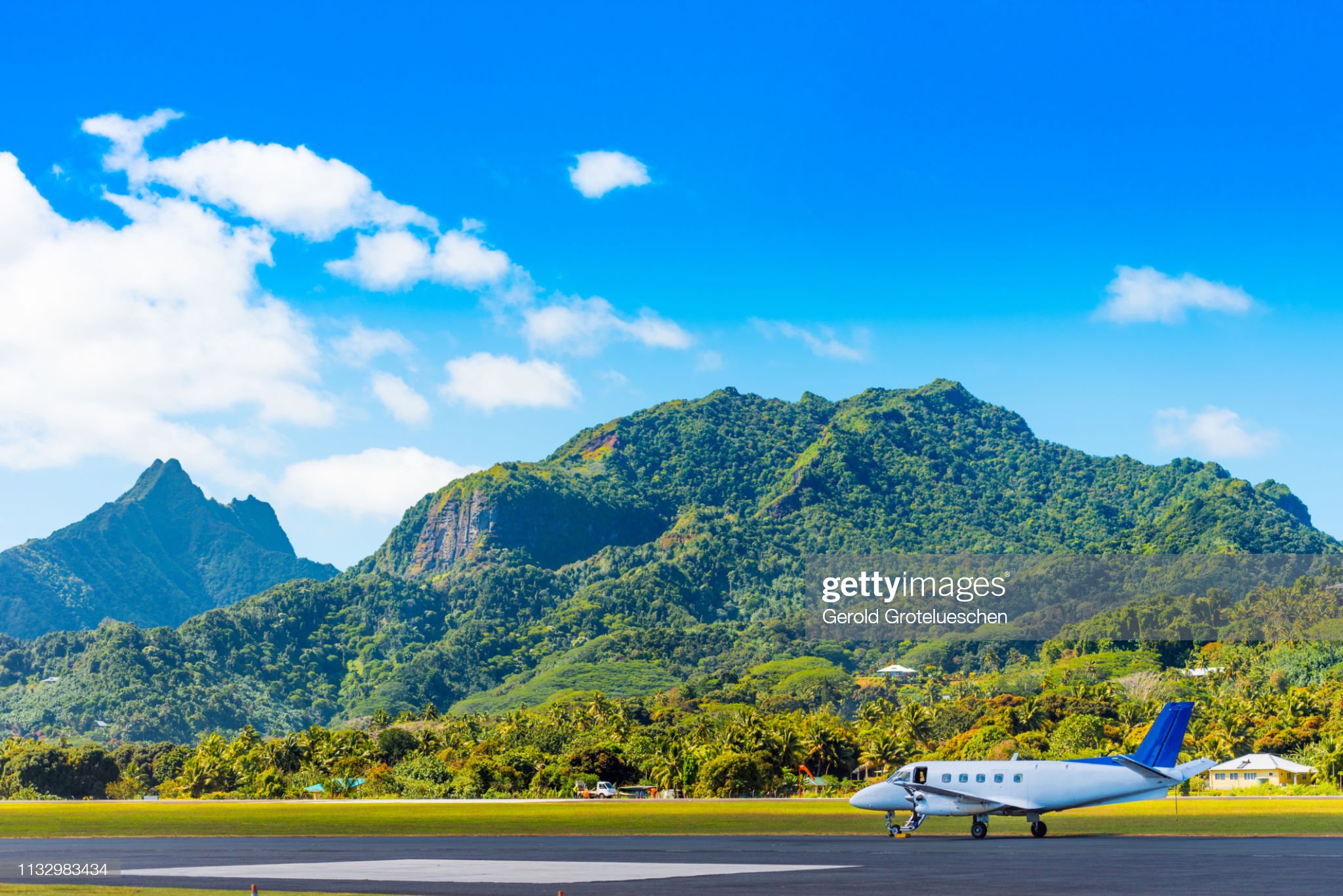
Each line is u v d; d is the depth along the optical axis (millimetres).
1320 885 39125
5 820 101750
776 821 86375
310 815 105500
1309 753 173000
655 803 132125
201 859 55688
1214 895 36562
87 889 41500
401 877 45000
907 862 48781
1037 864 46938
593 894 38438
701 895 38000
